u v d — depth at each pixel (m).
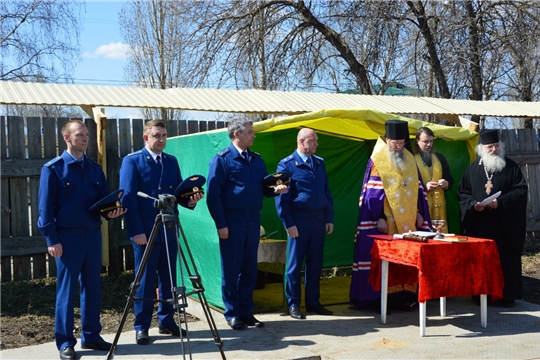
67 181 5.03
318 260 6.37
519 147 11.12
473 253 5.67
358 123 7.23
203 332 5.83
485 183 6.80
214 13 14.57
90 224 5.11
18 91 7.69
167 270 5.59
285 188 5.74
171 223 4.72
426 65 14.28
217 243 6.26
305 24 14.67
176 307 4.46
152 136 5.46
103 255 8.34
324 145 8.05
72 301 5.06
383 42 13.55
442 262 5.55
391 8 13.53
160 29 18.38
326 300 7.11
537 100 14.57
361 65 14.61
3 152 7.73
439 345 5.33
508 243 6.71
